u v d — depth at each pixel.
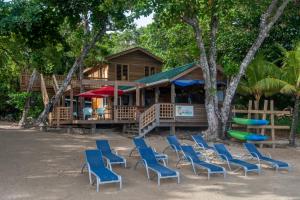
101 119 25.69
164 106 23.22
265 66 21.56
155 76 28.47
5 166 12.66
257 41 20.86
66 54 33.53
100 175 10.24
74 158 14.34
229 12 21.95
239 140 20.69
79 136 21.52
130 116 25.44
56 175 11.67
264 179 12.14
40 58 24.42
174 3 18.30
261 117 22.38
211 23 21.12
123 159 12.67
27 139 18.86
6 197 9.30
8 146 16.52
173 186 10.80
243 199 9.66
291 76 20.33
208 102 20.80
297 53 19.98
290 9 24.45
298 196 10.10
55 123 26.58
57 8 22.80
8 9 19.66
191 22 20.55
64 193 9.77
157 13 18.70
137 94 26.00
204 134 20.88
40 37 22.73
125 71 36.25
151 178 11.67
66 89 28.39
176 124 23.56
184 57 34.44
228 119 21.70
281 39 26.52
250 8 21.56
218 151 14.42
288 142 20.84
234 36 26.67
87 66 36.34
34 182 10.78
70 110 26.39
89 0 23.53
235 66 21.95
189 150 13.74
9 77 38.81
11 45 25.33
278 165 13.52
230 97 20.98
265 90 21.34
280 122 26.12
